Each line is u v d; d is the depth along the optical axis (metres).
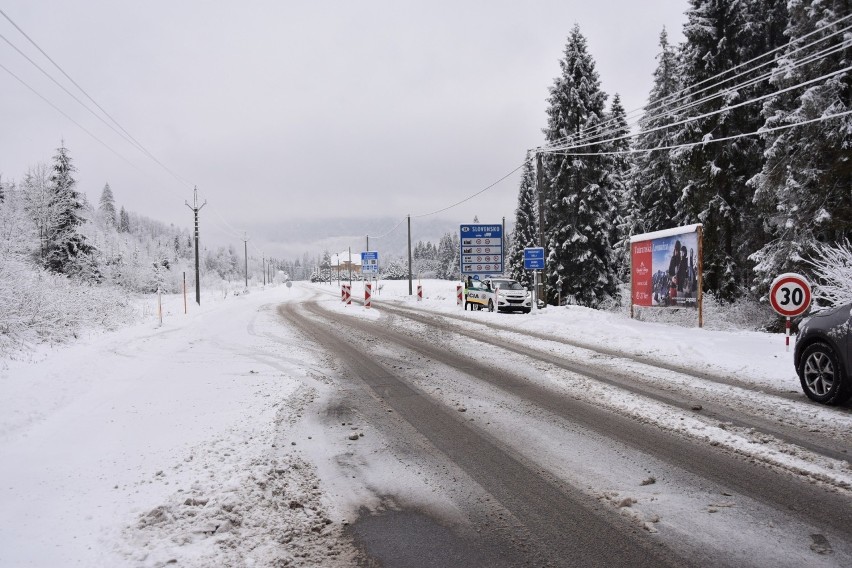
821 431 6.08
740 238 26.88
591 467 5.05
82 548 3.53
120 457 5.47
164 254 95.88
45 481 4.80
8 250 19.33
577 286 34.03
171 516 3.99
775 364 10.06
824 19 18.77
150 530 3.79
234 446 5.77
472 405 7.64
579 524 3.89
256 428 6.50
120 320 20.73
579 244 33.47
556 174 34.69
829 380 7.25
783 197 20.08
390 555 3.47
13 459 5.43
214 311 30.47
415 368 10.84
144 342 15.09
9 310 13.74
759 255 21.77
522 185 62.16
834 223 19.02
